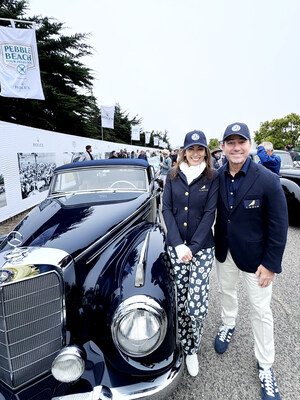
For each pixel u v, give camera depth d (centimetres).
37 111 1656
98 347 149
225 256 183
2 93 667
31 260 143
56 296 148
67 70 1838
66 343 155
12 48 654
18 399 135
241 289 303
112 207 239
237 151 155
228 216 169
